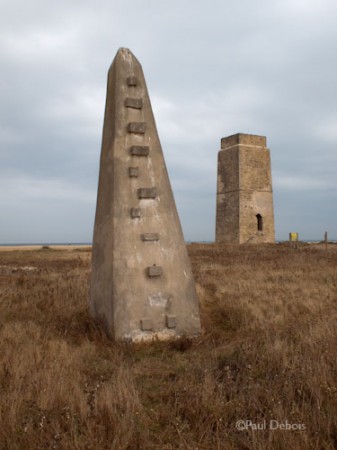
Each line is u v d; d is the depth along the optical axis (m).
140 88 8.83
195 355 7.05
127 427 4.21
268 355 6.07
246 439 4.00
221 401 4.71
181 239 8.57
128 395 4.89
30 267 21.03
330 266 17.22
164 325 8.03
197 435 4.24
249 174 41.84
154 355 7.20
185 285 8.38
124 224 8.12
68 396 4.84
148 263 8.15
